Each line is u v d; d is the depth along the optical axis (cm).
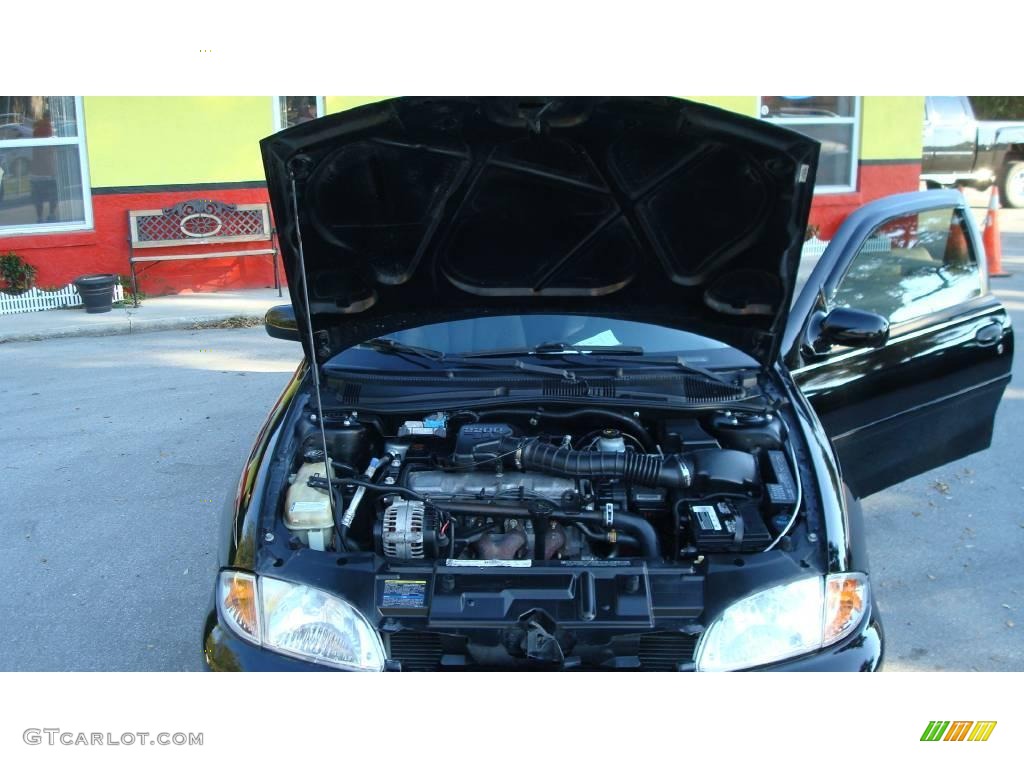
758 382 373
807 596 273
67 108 1065
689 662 271
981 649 379
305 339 357
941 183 1505
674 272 358
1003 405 689
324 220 330
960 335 468
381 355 387
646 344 385
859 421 429
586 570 280
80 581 450
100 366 852
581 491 317
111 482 571
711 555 286
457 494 319
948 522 498
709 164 312
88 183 1083
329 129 295
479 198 335
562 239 355
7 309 1038
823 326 404
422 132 303
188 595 436
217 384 786
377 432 361
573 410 354
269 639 272
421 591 278
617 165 320
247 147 1106
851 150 1275
